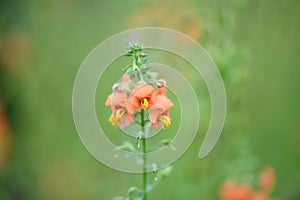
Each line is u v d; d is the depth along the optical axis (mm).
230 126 6711
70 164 9469
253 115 7969
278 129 8469
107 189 8492
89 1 11180
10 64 10289
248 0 7172
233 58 6465
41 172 9742
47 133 9805
